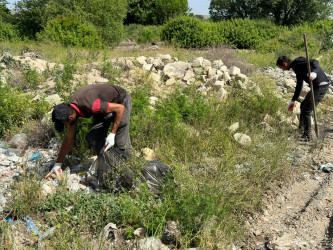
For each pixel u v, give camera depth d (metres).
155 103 5.81
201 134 5.25
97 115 3.62
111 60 8.30
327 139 5.74
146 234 3.05
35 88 6.71
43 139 4.90
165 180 3.62
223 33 19.47
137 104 5.20
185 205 3.11
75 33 15.56
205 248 2.97
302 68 5.59
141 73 7.53
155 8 37.25
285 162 4.66
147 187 3.43
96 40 16.25
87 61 8.52
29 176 3.64
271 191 4.14
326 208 3.75
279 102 6.88
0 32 21.83
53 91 6.49
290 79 8.38
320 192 4.04
